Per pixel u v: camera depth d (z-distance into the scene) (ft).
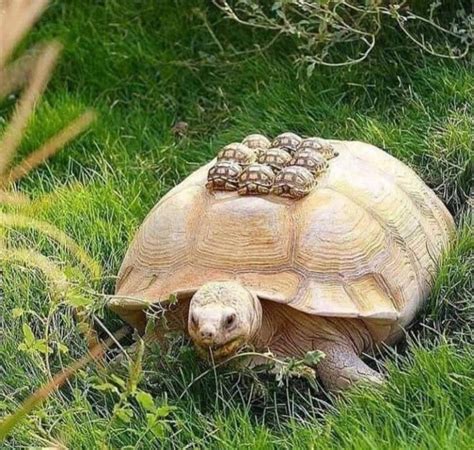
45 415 7.29
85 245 8.70
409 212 8.05
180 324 7.72
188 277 7.59
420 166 9.09
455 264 8.10
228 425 7.30
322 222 7.64
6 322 8.18
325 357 7.55
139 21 10.89
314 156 7.95
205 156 9.75
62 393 7.71
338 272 7.55
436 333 7.93
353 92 9.88
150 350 7.73
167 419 7.46
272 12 10.49
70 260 8.60
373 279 7.63
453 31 9.64
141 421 7.43
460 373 7.38
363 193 7.89
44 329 8.09
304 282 7.51
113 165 9.78
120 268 8.14
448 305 8.00
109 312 8.29
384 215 7.88
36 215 8.88
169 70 10.53
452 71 9.68
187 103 10.39
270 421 7.52
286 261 7.56
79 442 7.32
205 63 10.48
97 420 7.41
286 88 9.96
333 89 9.89
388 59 9.98
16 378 7.78
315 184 7.85
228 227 7.66
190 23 10.83
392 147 9.20
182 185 8.13
